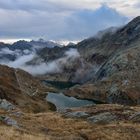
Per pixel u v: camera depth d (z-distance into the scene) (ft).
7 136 113.39
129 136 161.27
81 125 180.55
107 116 203.51
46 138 131.03
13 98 453.17
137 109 233.96
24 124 160.76
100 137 155.53
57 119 194.29
